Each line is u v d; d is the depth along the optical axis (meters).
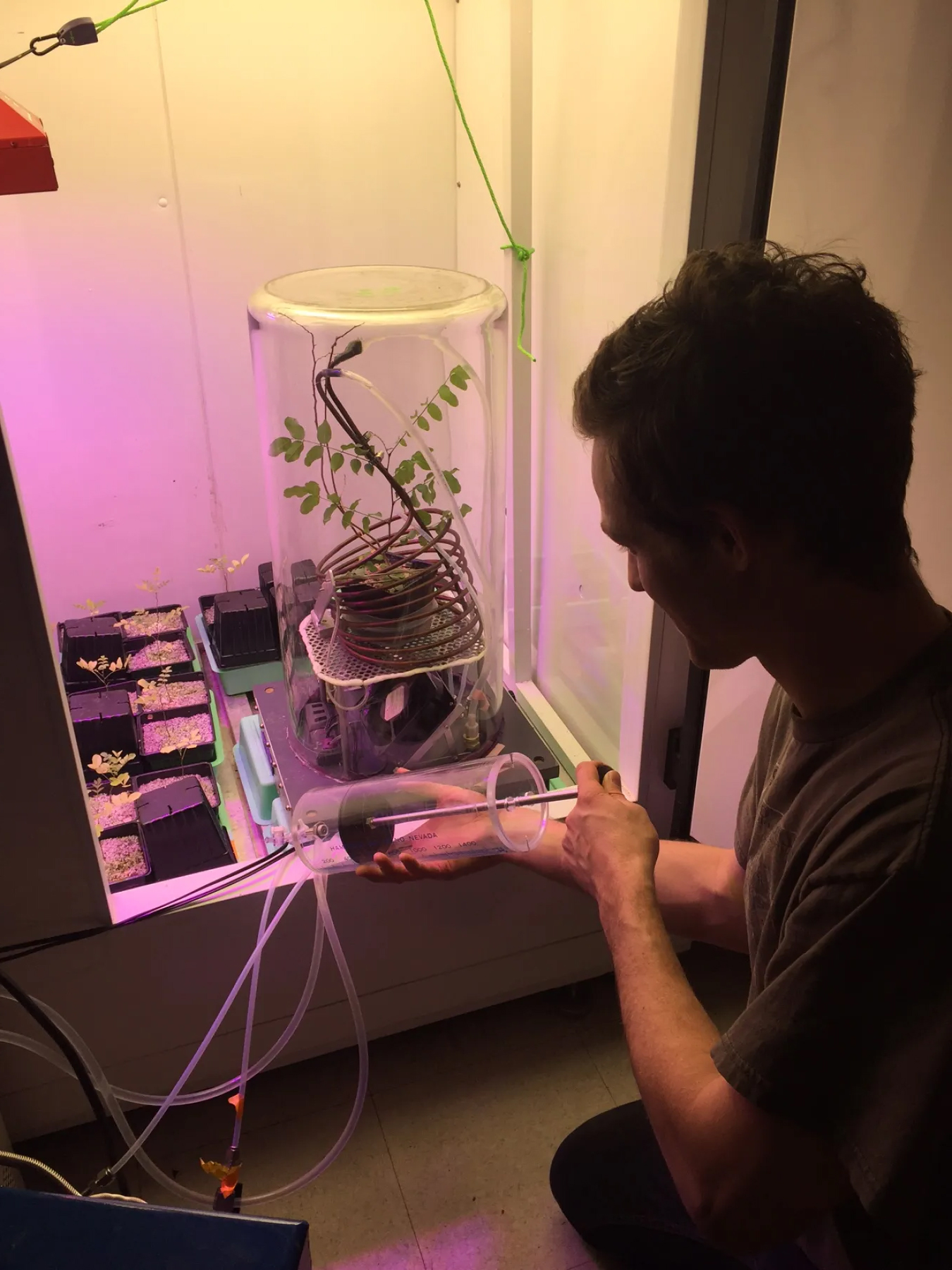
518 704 1.37
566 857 0.90
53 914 0.95
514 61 1.09
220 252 1.32
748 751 1.21
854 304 0.53
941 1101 0.52
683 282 0.55
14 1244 0.51
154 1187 1.11
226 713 1.38
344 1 1.22
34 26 1.11
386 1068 1.26
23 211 1.20
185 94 1.21
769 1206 0.59
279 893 1.02
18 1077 1.03
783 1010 0.55
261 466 1.48
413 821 0.99
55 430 1.35
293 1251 0.50
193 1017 1.07
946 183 0.92
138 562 1.49
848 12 0.81
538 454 1.30
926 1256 0.61
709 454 0.53
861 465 0.53
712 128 0.83
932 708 0.56
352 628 1.05
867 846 0.54
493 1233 1.08
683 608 0.63
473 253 1.37
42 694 0.82
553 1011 1.34
